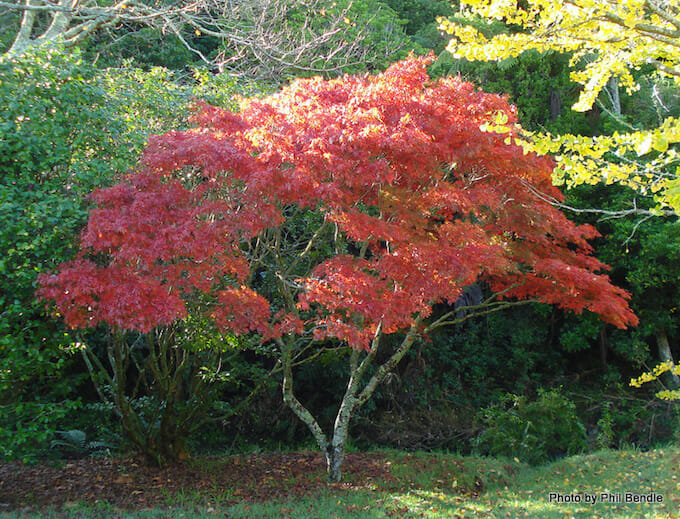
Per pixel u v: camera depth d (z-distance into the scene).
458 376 14.00
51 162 5.71
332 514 6.11
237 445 11.48
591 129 14.53
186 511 6.20
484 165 6.75
